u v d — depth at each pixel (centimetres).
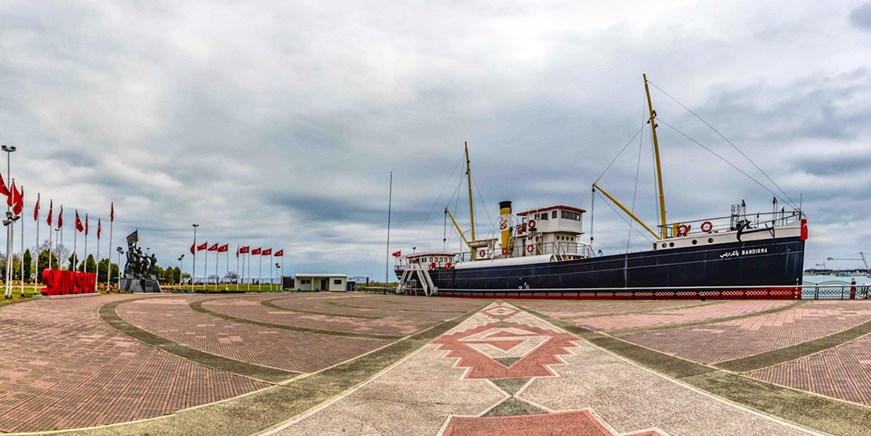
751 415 802
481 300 4384
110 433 777
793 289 2961
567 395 966
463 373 1195
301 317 2683
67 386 1039
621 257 3778
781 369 1085
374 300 4688
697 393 940
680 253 3453
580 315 2433
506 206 5391
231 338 1805
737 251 3192
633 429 759
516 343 1617
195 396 1001
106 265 9975
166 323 2195
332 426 813
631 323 1989
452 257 6512
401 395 1002
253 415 876
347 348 1605
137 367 1252
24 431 771
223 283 11800
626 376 1098
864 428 731
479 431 774
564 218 4778
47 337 1628
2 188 3150
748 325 1731
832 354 1198
